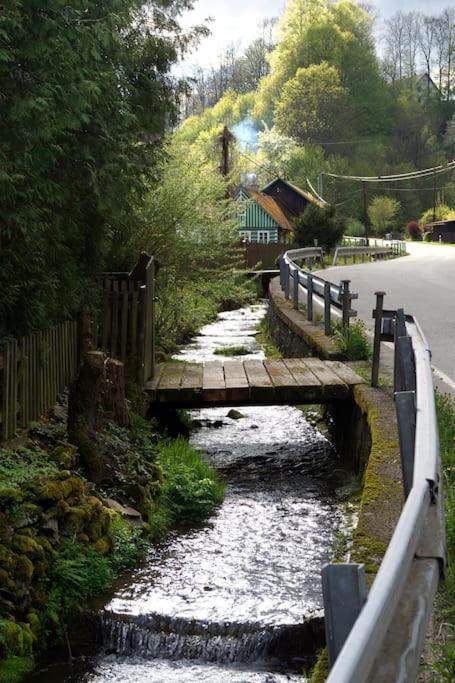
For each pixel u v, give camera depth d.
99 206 9.38
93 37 7.74
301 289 24.44
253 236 68.38
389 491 6.36
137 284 11.55
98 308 11.30
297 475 10.05
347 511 8.50
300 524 8.18
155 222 16.38
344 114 117.00
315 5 130.88
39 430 8.39
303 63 125.56
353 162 114.19
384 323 10.26
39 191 8.25
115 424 9.47
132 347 11.27
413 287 25.94
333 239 51.25
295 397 10.85
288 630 5.71
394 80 139.00
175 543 7.68
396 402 4.95
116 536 7.19
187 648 5.75
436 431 3.73
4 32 6.64
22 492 6.53
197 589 6.48
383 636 1.90
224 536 7.86
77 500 7.00
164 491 8.70
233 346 20.14
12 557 5.96
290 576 6.75
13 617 5.70
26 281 8.70
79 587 6.27
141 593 6.39
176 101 11.91
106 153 8.95
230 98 135.75
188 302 18.42
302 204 75.88
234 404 11.20
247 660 5.66
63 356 9.95
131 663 5.65
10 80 7.23
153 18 11.79
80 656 5.75
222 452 11.09
